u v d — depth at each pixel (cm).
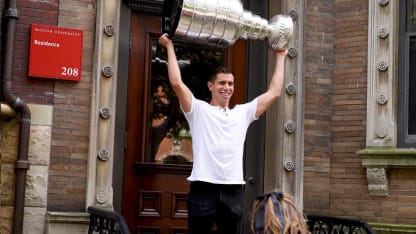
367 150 645
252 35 420
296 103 666
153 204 653
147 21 666
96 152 598
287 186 658
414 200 630
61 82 595
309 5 687
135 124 652
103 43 610
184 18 398
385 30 656
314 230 646
